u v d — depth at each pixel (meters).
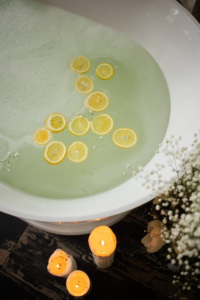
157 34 0.84
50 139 0.83
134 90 0.88
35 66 0.94
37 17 0.98
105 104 0.86
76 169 0.80
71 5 0.94
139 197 0.62
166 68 0.85
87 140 0.83
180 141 0.72
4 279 0.69
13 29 0.98
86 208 0.67
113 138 0.83
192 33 0.75
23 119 0.87
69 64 0.94
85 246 0.72
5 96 0.90
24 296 0.68
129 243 0.72
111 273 0.69
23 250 0.72
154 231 0.59
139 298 0.67
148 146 0.81
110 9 0.89
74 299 0.68
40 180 0.79
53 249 0.72
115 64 0.92
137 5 0.83
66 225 0.70
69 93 0.90
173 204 0.49
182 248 0.43
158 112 0.84
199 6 0.82
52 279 0.69
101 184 0.77
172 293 0.67
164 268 0.69
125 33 0.92
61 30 0.97
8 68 0.94
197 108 0.73
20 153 0.82
